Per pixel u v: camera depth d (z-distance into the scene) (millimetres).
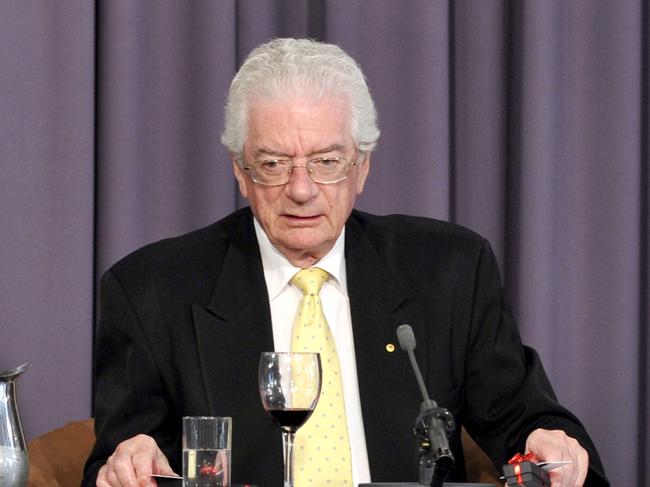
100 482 6602
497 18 11266
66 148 10742
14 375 6758
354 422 7621
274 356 6340
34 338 10695
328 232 7570
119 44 10883
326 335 7625
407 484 6457
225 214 11070
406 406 7621
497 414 7945
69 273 10734
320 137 7402
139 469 6516
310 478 7309
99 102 10969
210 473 6184
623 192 11062
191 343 7742
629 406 11023
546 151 11000
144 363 7742
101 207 10945
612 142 11086
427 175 11008
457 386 7980
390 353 7734
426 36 11023
